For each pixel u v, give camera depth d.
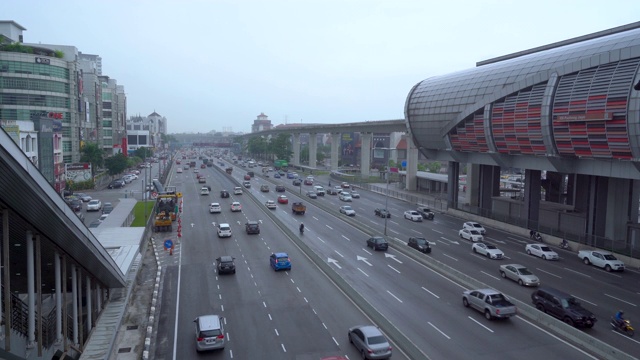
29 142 72.75
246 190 103.69
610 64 46.44
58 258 21.97
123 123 198.38
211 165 188.25
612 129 45.59
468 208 77.38
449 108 70.06
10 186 14.70
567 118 50.00
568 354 25.73
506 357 25.34
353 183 123.75
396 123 109.94
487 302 31.20
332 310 33.00
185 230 62.50
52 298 32.22
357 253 50.31
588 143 48.88
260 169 177.12
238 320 31.11
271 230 62.88
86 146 113.12
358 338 26.12
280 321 30.92
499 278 41.03
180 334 28.91
